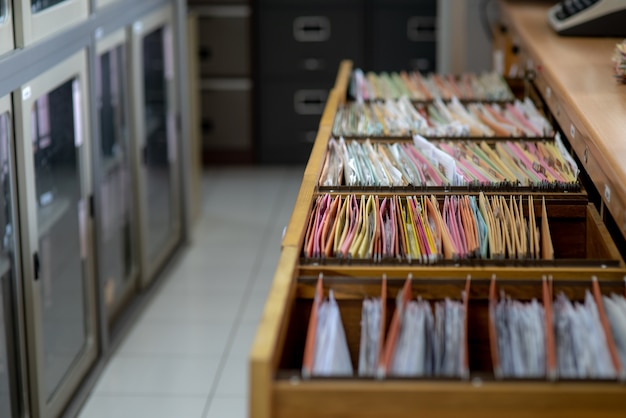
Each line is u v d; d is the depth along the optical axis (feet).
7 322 9.41
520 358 4.86
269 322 4.92
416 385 4.55
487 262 6.01
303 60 22.24
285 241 6.04
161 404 11.84
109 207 13.41
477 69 17.33
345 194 7.19
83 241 11.81
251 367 4.53
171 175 16.94
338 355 5.14
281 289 5.33
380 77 12.01
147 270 15.03
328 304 5.51
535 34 11.73
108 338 13.03
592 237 6.89
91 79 11.73
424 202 7.02
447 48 16.51
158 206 16.30
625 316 5.15
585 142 7.32
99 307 12.39
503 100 10.50
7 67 8.79
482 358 5.81
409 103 10.27
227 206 20.03
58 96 10.78
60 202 10.96
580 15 11.42
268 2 21.90
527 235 6.81
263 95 22.53
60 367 11.09
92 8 11.73
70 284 11.49
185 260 16.98
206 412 11.65
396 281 5.75
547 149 8.35
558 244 7.22
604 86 8.69
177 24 16.46
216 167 22.86
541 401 4.49
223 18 21.97
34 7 9.72
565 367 4.81
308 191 6.99
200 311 14.75
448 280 5.72
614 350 4.71
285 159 22.91
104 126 13.26
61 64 10.55
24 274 9.60
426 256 6.12
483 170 7.80
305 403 4.59
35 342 9.80
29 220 9.50
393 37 21.95
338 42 22.07
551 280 5.63
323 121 9.34
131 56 13.82
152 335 13.85
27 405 9.89
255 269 16.56
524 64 11.69
